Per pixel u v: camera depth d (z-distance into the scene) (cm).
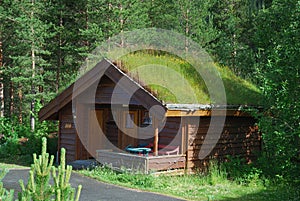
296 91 1102
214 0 3120
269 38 1551
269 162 1271
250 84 1698
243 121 1511
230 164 1337
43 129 2111
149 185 1116
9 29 2888
